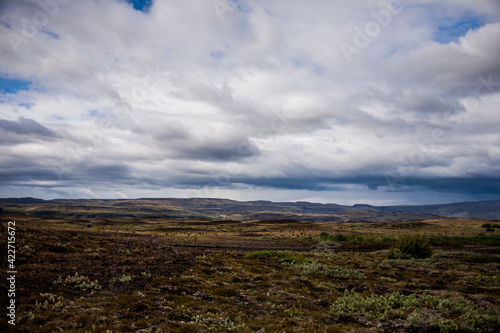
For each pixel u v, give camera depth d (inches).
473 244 1718.8
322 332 414.9
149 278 604.4
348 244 1753.2
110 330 348.2
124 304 441.4
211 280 654.5
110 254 783.1
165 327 382.6
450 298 570.9
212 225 3742.6
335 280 738.8
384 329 440.1
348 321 477.1
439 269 935.7
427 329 438.6
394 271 880.9
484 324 448.1
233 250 1304.1
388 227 3080.7
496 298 569.9
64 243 810.8
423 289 674.2
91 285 502.3
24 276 497.0
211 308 477.1
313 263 919.7
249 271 781.3
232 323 417.7
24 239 745.0
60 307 399.2
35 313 366.9
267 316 476.7
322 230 2866.6
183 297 516.1
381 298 578.2
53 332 328.5
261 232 2650.1
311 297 592.7
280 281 695.7
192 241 1583.4
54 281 497.7
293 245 1668.3
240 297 562.3
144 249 928.3
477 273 862.5
